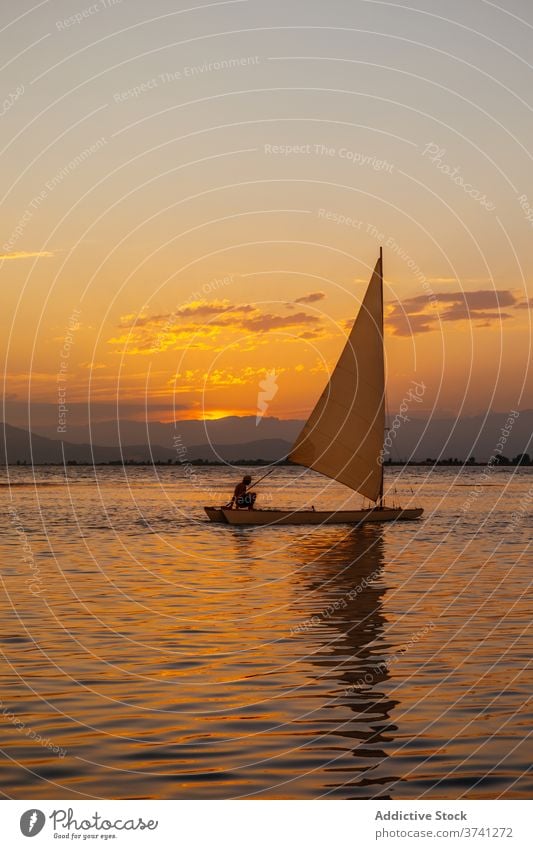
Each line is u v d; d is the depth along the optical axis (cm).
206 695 1606
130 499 8031
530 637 2066
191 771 1264
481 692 1620
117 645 1992
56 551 3816
